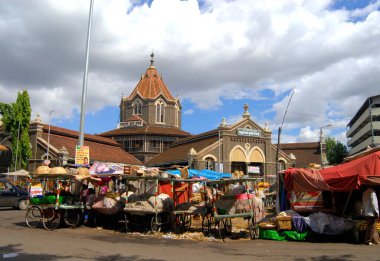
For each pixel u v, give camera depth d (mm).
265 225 13648
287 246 11812
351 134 89625
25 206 25109
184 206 14992
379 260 9453
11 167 42281
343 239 13367
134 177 15227
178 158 48688
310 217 13414
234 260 9258
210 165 46781
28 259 8859
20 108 42281
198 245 11883
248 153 49844
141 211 14508
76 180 16891
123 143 60438
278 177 17328
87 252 9992
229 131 48750
